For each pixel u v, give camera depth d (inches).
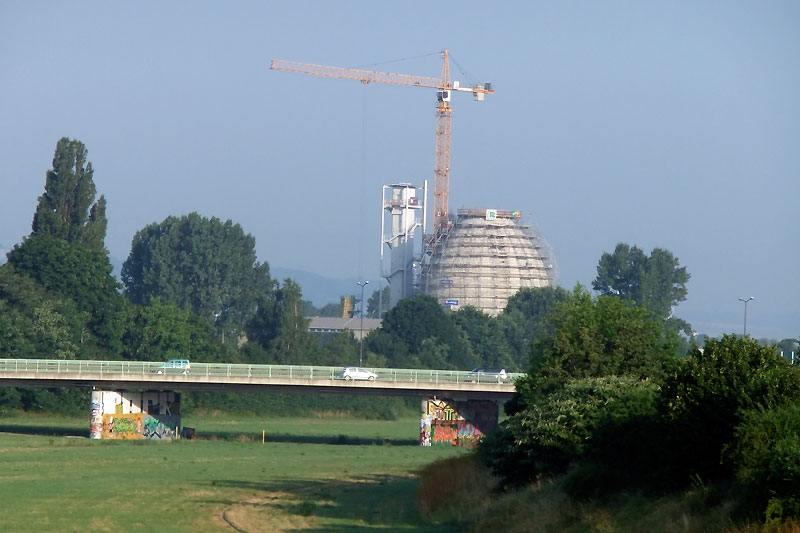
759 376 5895.7
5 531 7017.7
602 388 7770.7
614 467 6806.1
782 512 4904.0
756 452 5265.8
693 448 5984.3
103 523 7485.2
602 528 5890.8
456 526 7234.3
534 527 6402.6
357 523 7608.3
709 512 5447.8
